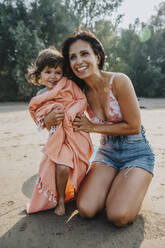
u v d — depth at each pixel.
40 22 25.56
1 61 26.27
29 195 2.81
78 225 2.19
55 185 2.35
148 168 2.38
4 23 24.92
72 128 2.39
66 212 2.45
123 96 2.38
